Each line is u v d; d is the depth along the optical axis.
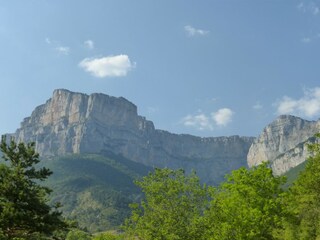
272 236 35.88
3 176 29.75
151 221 34.50
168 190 35.97
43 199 32.28
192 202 36.19
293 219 36.53
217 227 33.97
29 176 31.52
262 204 35.44
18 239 28.02
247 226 32.84
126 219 36.62
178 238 33.41
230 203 34.38
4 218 27.31
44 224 29.44
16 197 28.95
